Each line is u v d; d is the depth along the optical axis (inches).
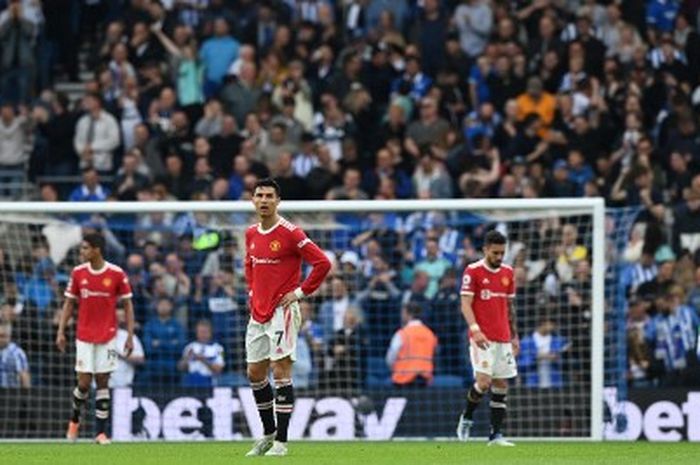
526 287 2920.8
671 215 3243.1
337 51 3762.3
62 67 3969.0
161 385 2783.0
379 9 3801.7
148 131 3560.5
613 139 3496.6
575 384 2822.3
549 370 2822.3
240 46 3791.8
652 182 3363.7
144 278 2940.5
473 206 2731.3
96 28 4020.7
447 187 3410.4
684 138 3457.2
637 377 2962.6
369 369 2891.2
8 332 2812.5
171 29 3833.7
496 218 2906.0
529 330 2950.3
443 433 2755.9
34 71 3855.8
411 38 3772.1
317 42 3757.4
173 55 3759.8
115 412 2755.9
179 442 2598.4
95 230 2960.1
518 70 3612.2
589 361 2878.9
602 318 2691.9
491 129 3516.2
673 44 3661.4
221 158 3494.1
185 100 3732.8
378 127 3550.7
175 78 3747.5
